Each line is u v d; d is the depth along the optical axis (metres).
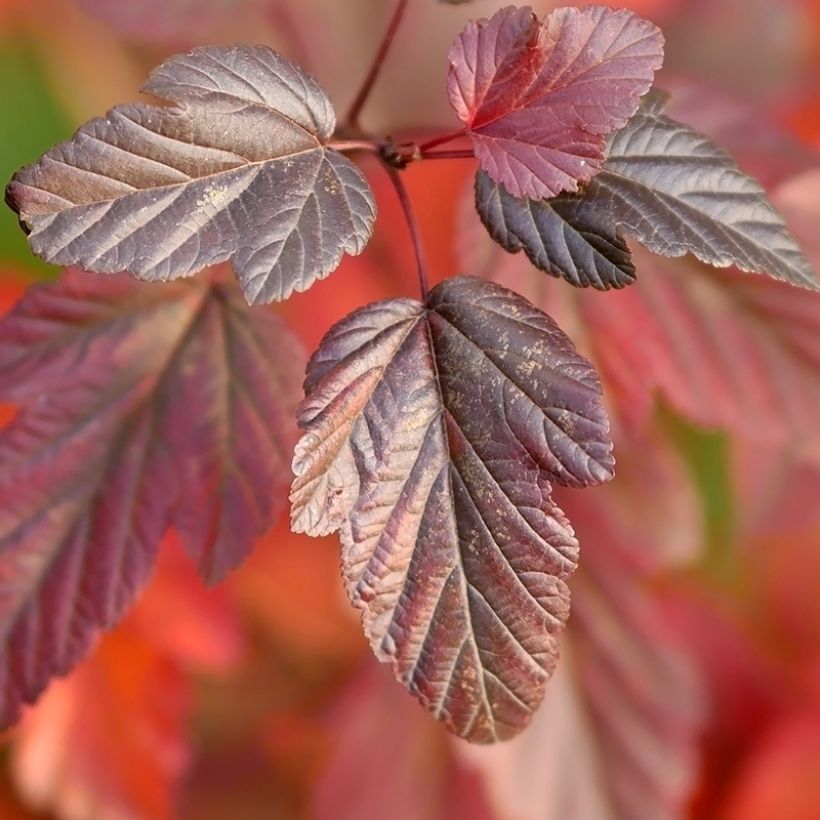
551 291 0.57
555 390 0.50
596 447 0.50
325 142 0.51
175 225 0.50
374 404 0.50
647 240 0.51
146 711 0.59
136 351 0.55
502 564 0.50
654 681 0.59
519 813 0.59
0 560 0.55
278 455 0.55
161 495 0.55
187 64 0.50
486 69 0.51
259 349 0.55
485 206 0.51
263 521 0.55
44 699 0.59
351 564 0.50
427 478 0.50
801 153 0.57
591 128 0.51
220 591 0.59
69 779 0.59
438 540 0.50
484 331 0.51
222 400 0.55
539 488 0.50
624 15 0.51
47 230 0.49
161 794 0.59
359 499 0.50
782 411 0.57
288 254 0.50
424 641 0.50
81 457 0.55
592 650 0.59
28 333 0.55
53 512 0.55
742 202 0.52
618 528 0.59
